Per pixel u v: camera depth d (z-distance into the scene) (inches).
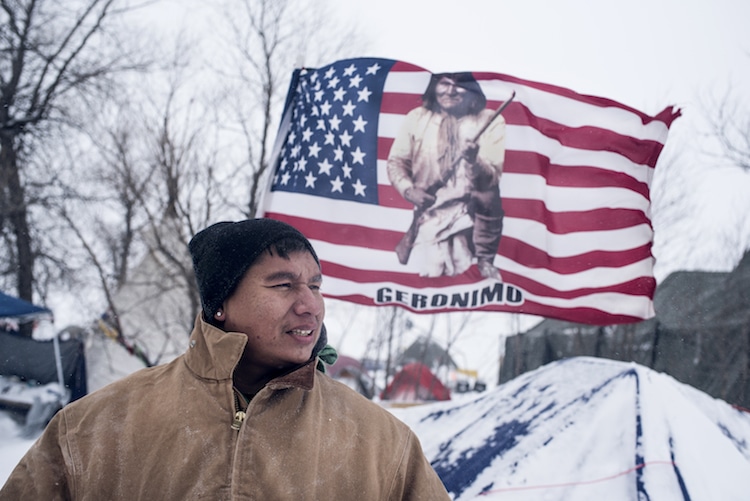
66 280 660.7
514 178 173.6
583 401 156.0
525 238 171.8
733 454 134.1
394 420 71.2
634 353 592.1
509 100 175.9
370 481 64.1
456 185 173.6
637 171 174.7
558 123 175.5
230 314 66.0
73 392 470.3
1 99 598.2
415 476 68.9
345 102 178.2
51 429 64.1
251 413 61.9
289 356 64.6
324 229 172.9
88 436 62.5
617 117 174.9
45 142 621.9
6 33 606.2
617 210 173.0
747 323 494.3
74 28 617.6
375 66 179.5
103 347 653.3
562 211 173.8
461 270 171.0
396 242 171.6
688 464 129.6
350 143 176.1
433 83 177.8
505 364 752.3
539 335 687.7
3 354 446.3
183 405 62.7
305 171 176.7
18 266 630.5
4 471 173.5
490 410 169.6
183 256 594.2
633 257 170.7
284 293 65.2
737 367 491.8
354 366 703.7
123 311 615.5
